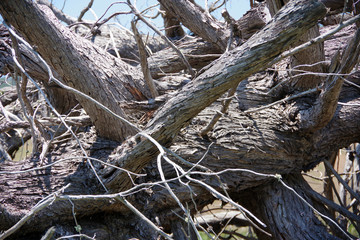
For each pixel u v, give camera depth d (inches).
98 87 107.8
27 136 205.0
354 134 144.5
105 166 104.0
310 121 126.3
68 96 153.3
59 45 98.7
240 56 83.6
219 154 125.2
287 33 78.3
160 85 145.2
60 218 103.6
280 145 132.0
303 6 76.5
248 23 167.9
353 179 199.3
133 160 99.5
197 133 126.3
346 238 137.6
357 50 92.9
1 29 137.3
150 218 120.9
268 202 143.4
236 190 132.7
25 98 109.0
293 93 138.2
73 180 106.0
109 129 114.6
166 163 122.2
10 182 102.3
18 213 97.0
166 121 93.1
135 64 207.8
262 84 145.5
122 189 106.0
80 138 119.2
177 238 127.0
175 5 145.7
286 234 136.5
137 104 114.4
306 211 141.0
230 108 136.9
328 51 150.4
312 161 145.9
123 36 206.5
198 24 149.6
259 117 136.3
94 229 108.0
